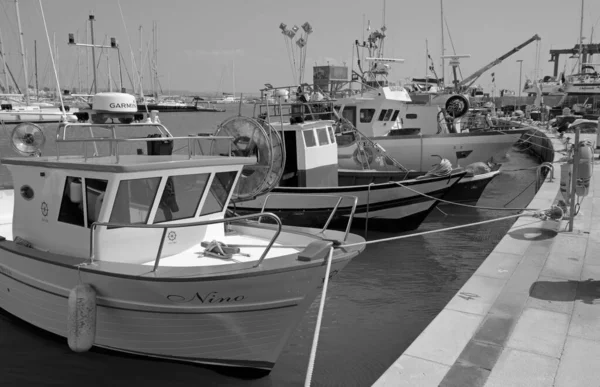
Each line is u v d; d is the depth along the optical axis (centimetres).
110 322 579
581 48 5822
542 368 461
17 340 672
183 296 528
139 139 593
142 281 521
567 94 5588
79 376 591
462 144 1862
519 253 818
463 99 2120
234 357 584
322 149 1330
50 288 606
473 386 430
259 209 1255
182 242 635
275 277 514
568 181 1060
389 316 793
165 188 598
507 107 6794
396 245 1207
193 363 600
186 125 4788
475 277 704
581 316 575
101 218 566
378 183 1388
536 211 1108
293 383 595
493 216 1559
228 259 612
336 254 558
